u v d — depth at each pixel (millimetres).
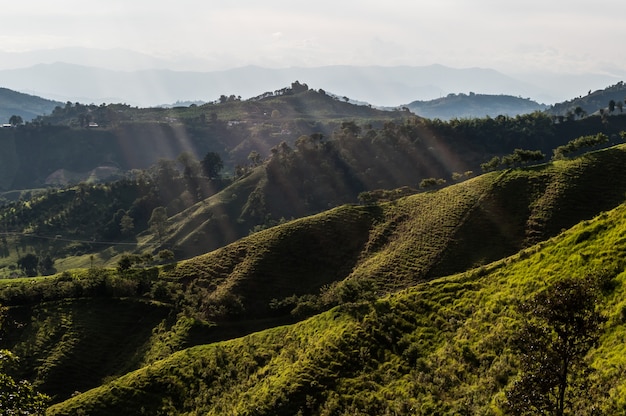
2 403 23500
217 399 61062
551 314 24641
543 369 24922
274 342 70125
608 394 32000
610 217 57344
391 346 56844
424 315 60531
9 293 96750
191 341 87688
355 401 49750
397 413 45406
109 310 96938
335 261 111062
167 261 183875
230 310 94812
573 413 31500
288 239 116250
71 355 83812
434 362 50750
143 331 92500
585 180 106500
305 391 53406
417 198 126875
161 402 63125
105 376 82062
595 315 24547
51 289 99688
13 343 86188
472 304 57938
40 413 25297
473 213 108500
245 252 114562
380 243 113062
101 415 60500
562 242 58688
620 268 47719
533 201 105875
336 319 67188
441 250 100438
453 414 41344
